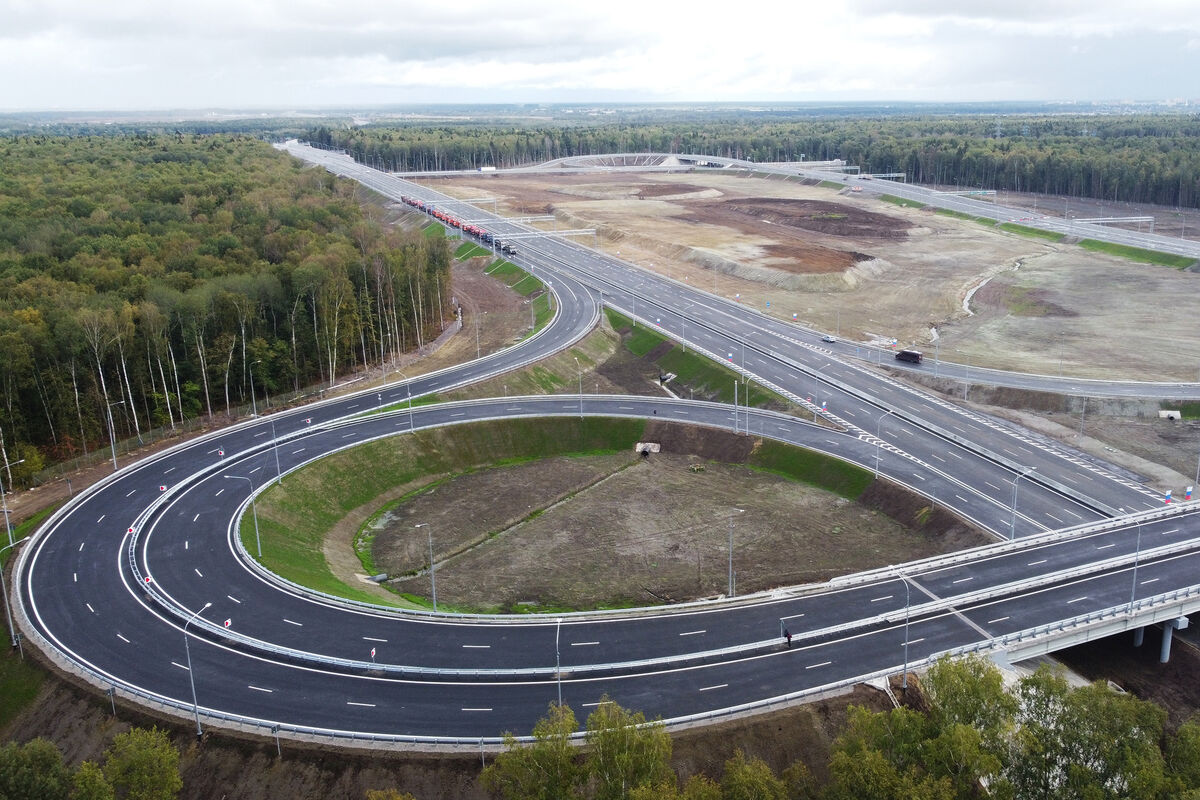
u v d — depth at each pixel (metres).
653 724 67.69
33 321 140.38
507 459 148.50
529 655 89.75
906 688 82.06
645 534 122.44
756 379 168.38
